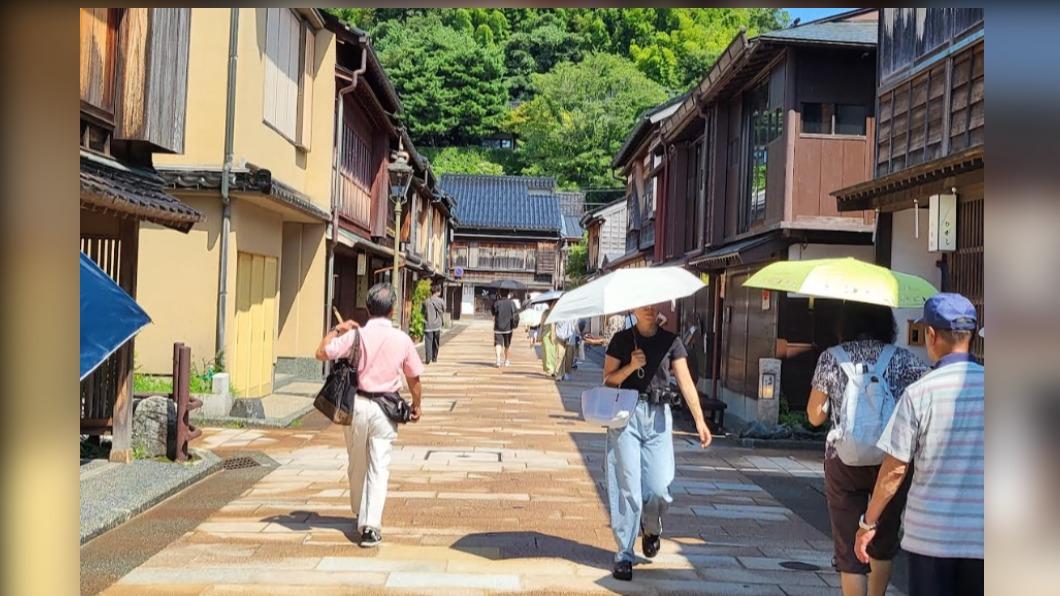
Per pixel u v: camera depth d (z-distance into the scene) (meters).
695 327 15.73
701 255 16.25
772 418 11.16
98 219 7.93
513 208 52.78
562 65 65.56
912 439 3.27
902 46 9.10
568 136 61.78
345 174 17.50
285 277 15.72
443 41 63.75
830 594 5.18
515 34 69.50
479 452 9.70
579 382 18.70
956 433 3.20
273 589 4.97
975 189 7.61
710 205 15.59
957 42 7.93
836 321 4.25
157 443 8.09
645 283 5.28
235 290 11.78
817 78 11.44
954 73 8.04
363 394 5.83
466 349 29.30
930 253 9.09
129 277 7.89
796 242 11.52
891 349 4.12
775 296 11.59
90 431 7.91
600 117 60.97
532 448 10.10
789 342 11.55
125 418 7.89
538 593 5.06
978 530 3.17
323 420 11.42
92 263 6.21
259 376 13.47
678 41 66.06
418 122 63.94
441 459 9.20
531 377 19.59
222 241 11.29
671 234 19.97
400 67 63.12
